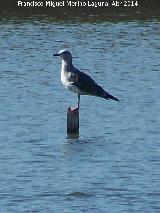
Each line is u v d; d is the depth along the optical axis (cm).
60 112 2969
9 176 2178
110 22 5228
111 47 4456
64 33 4853
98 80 3588
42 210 1911
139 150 2459
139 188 2067
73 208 1922
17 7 5562
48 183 2112
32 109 3002
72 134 2645
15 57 4125
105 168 2258
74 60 4091
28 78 3597
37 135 2638
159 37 4772
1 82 3500
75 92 2641
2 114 2919
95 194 2023
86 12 5494
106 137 2631
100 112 2980
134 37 4769
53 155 2402
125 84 3478
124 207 1927
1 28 4972
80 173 2209
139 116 2914
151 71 3784
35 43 4544
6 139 2581
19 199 1983
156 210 1909
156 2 5788
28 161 2333
